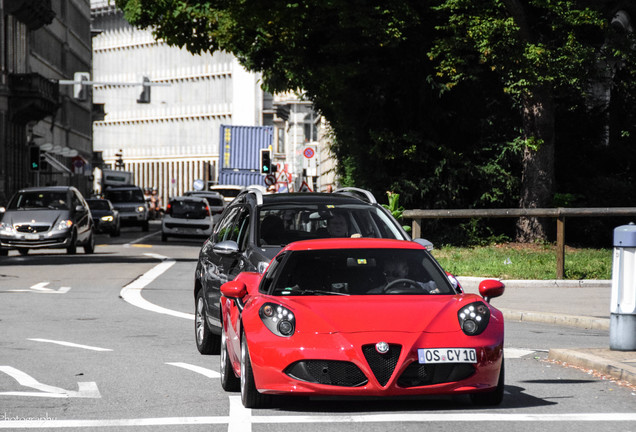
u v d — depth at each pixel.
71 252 60.59
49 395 17.06
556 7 50.97
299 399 16.55
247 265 19.25
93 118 196.75
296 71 61.91
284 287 16.53
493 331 15.38
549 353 21.53
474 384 14.99
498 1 52.00
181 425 14.53
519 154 59.94
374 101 59.34
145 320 28.81
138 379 18.73
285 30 57.06
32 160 84.88
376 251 17.28
